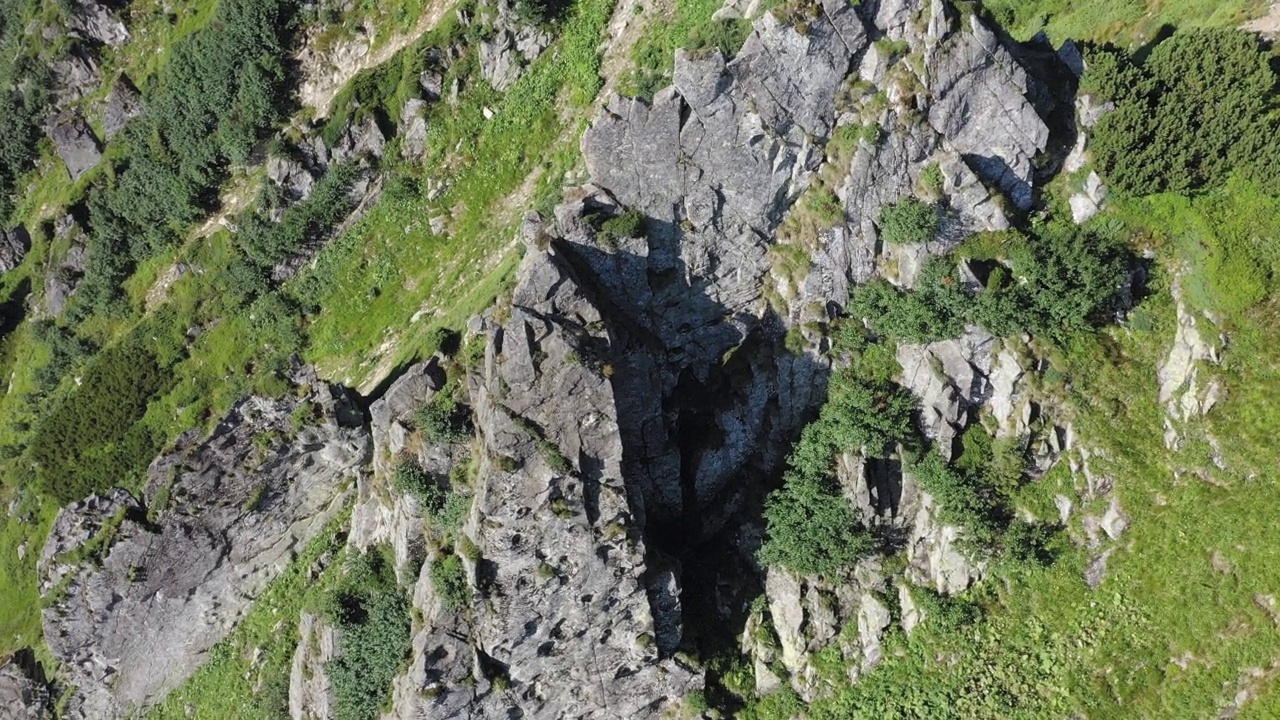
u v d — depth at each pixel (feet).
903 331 94.99
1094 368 95.71
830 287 96.58
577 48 126.82
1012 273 94.12
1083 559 93.97
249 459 119.44
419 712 95.04
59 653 129.18
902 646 97.55
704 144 89.10
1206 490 90.74
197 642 132.16
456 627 93.09
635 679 99.71
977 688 93.35
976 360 95.86
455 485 93.61
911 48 87.81
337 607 102.17
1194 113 91.35
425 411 93.04
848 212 93.25
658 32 120.26
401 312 132.16
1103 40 116.16
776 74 86.69
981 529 94.22
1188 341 93.71
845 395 96.89
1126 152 92.32
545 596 92.38
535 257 86.79
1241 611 85.61
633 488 95.20
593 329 87.61
